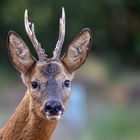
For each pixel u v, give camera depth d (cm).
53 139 2397
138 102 3148
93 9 3556
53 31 3403
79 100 2706
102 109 2945
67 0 3444
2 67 3378
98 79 3328
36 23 3359
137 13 3781
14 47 1244
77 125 2547
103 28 3644
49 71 1213
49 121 1210
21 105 1224
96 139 2355
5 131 1230
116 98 3188
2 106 2898
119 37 3756
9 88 3170
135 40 3791
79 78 3284
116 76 3509
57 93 1195
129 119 2670
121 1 3691
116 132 2466
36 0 3400
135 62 3762
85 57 1266
